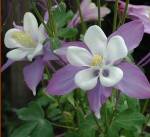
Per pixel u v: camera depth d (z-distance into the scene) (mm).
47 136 250
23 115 255
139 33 205
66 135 249
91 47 205
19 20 263
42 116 254
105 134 232
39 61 221
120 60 204
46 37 223
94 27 205
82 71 200
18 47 224
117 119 230
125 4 234
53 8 239
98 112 197
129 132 252
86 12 258
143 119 230
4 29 267
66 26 256
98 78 202
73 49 200
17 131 254
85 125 233
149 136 283
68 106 265
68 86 202
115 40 200
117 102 230
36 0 252
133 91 196
